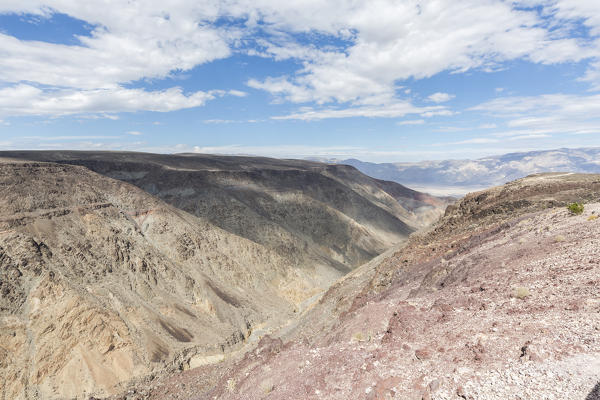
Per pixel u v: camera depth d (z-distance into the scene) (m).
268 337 23.66
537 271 12.86
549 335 8.27
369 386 9.20
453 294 14.41
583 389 6.04
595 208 18.28
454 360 8.86
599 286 9.73
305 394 10.35
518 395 6.64
